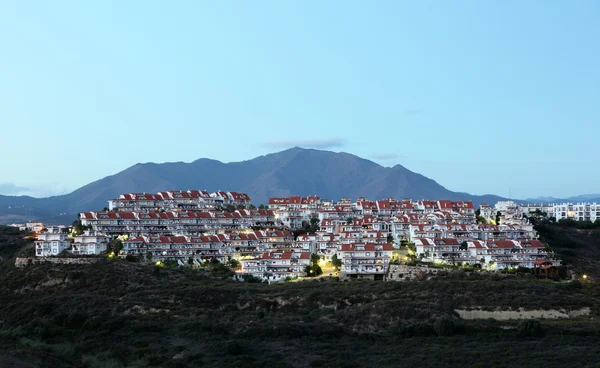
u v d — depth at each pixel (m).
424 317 162.12
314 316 174.00
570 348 139.38
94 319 176.25
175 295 196.25
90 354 156.00
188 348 152.50
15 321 185.88
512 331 153.75
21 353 148.75
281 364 137.75
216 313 181.25
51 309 189.00
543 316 168.88
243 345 150.75
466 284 194.12
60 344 165.00
